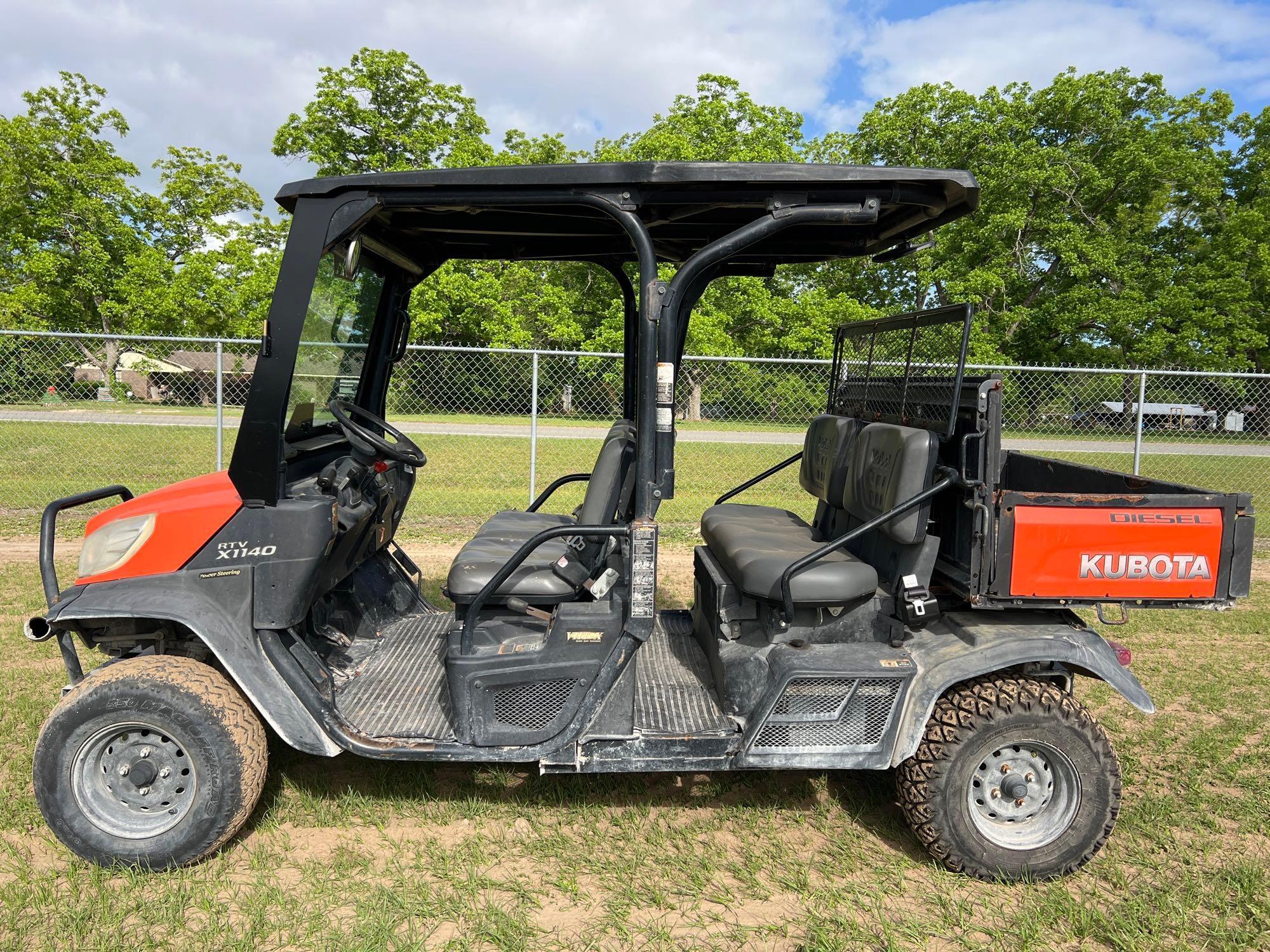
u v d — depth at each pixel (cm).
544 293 2252
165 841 261
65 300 2605
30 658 434
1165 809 309
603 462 295
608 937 238
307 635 326
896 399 343
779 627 294
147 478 1001
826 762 271
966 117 2556
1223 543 262
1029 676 285
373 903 247
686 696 305
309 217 269
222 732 259
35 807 293
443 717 289
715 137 2388
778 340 2167
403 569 410
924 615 279
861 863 279
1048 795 277
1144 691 268
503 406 1719
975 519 264
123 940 229
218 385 755
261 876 261
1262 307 2334
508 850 282
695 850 283
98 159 2683
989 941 242
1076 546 262
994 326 2384
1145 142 2445
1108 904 257
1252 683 443
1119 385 1531
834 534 365
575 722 266
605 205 262
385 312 375
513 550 307
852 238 340
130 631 284
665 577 637
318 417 314
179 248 2892
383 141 2506
